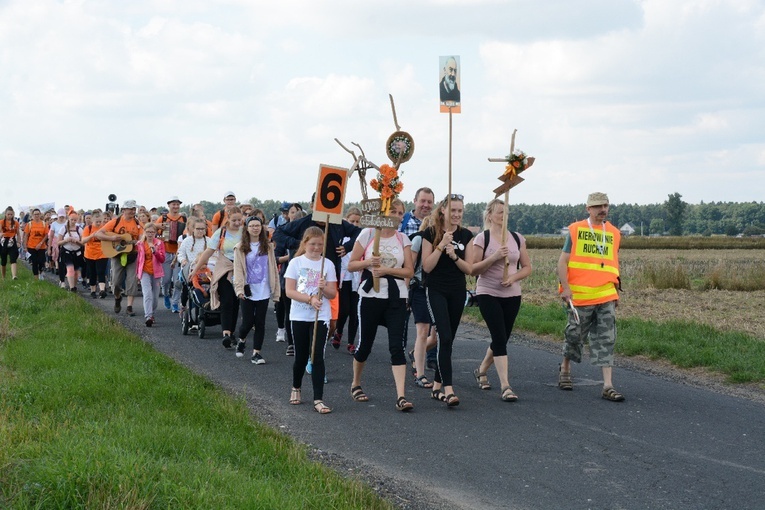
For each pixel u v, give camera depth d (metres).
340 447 7.71
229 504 5.30
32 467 5.60
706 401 9.68
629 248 75.38
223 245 13.21
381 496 6.32
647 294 24.34
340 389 10.34
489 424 8.59
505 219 9.55
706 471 7.04
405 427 8.45
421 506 6.15
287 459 6.69
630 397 9.91
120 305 18.27
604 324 9.87
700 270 35.38
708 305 20.95
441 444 7.84
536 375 11.33
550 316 16.69
